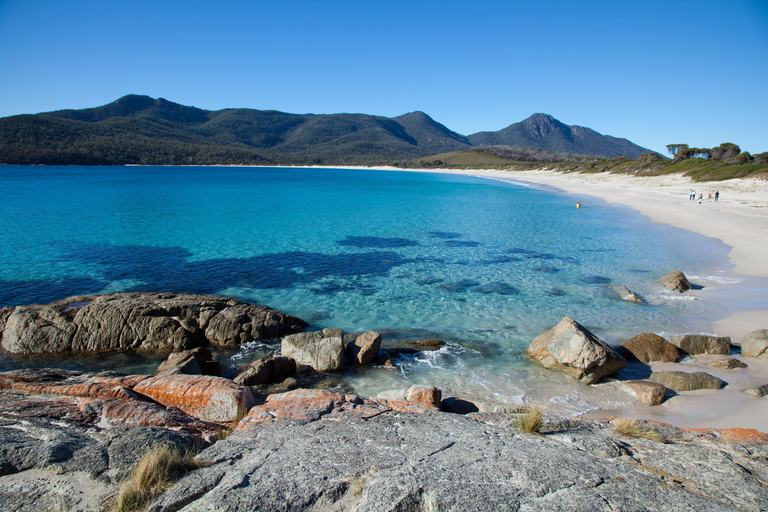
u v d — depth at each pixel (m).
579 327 11.45
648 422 7.02
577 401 9.61
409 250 25.83
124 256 22.92
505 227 34.06
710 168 63.41
